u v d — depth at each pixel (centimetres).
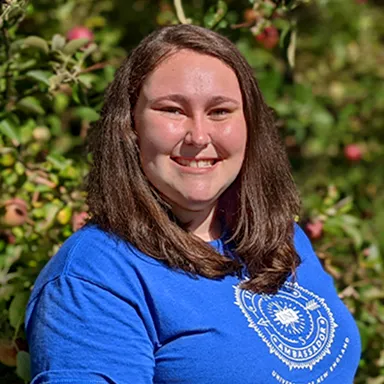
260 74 321
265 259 165
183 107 155
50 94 218
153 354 148
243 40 319
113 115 160
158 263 151
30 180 219
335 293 174
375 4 465
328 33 420
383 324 233
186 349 147
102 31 337
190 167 156
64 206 216
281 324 155
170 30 160
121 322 145
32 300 153
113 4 371
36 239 213
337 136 381
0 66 212
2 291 189
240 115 161
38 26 302
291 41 235
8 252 210
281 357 151
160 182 157
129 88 159
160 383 148
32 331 149
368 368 234
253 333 150
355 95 401
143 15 368
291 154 382
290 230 172
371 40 429
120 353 143
